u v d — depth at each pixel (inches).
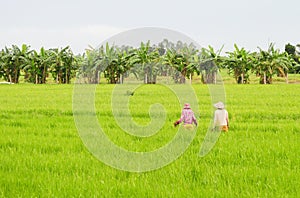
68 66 1877.5
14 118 514.0
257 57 1820.9
